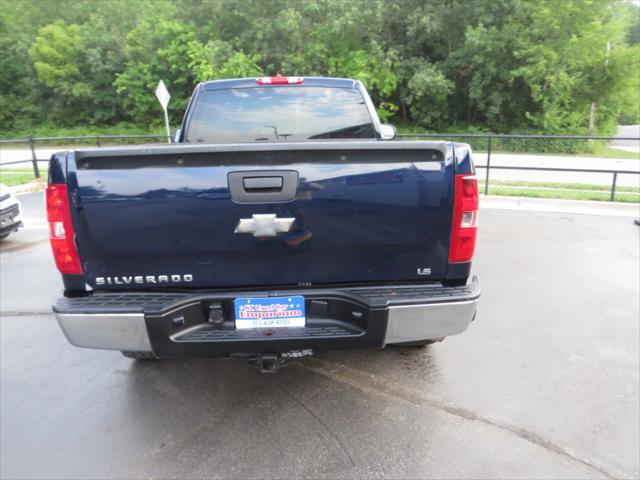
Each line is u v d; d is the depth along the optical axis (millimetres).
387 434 2617
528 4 25297
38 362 3484
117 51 34844
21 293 4945
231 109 3861
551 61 24875
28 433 2670
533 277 5156
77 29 34969
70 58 34938
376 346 2426
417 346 3600
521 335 3803
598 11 24656
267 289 2455
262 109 3871
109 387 3141
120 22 36656
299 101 3877
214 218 2291
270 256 2377
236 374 3285
